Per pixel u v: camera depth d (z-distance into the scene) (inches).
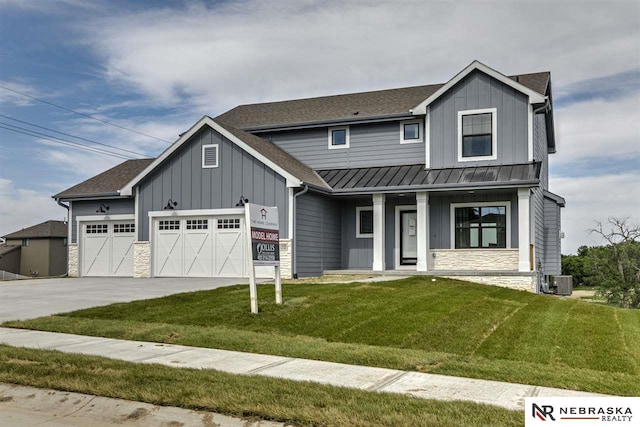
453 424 227.3
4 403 273.6
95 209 984.3
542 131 1027.3
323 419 234.5
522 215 775.1
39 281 840.9
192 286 705.6
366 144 955.3
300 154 997.2
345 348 378.9
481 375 316.2
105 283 779.4
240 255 824.9
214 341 396.5
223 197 833.5
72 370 306.8
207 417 246.4
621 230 1205.7
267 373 317.7
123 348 378.9
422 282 703.7
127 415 254.2
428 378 311.6
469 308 527.5
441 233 863.7
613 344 406.6
